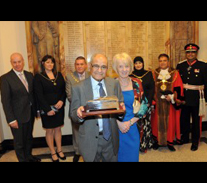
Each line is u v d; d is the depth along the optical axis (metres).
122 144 1.68
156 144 3.01
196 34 3.35
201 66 2.81
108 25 3.16
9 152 3.08
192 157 2.67
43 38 3.03
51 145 2.67
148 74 2.78
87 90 1.33
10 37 3.02
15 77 2.32
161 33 3.29
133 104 1.64
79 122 1.30
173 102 2.79
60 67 3.13
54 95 2.52
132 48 3.26
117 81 1.50
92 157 1.32
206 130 3.76
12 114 2.27
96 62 1.30
